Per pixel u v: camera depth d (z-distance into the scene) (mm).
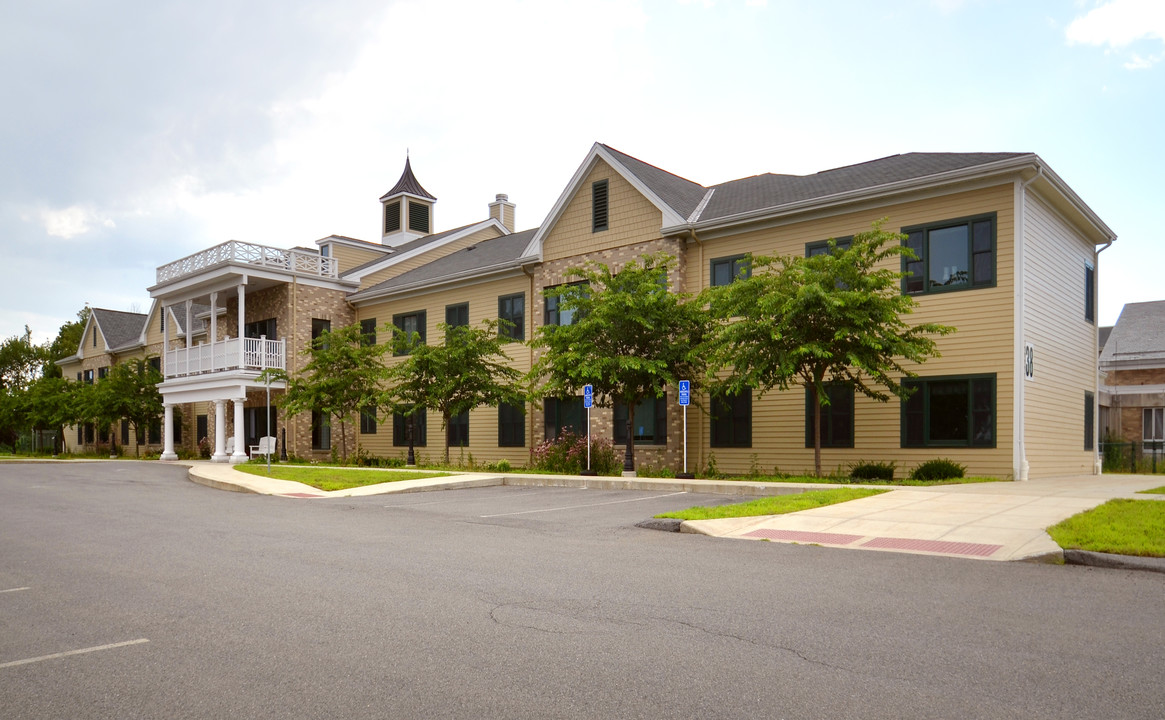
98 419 38531
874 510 11680
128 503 15711
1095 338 23219
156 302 43969
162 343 43500
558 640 5453
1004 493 13656
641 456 23547
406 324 32875
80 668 4980
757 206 22453
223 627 5898
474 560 8617
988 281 18328
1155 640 5367
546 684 4570
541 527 11438
